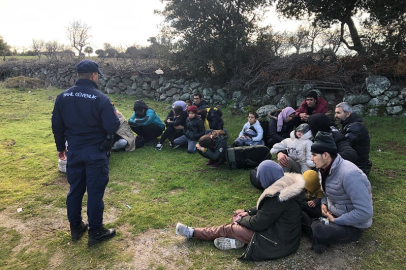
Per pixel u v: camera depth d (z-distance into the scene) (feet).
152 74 39.40
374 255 9.60
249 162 16.74
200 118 20.36
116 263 9.68
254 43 33.19
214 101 33.91
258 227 9.34
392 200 12.82
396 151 18.49
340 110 14.42
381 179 14.79
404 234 10.56
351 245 10.11
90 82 10.43
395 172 15.60
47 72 51.96
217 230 10.26
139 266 9.52
